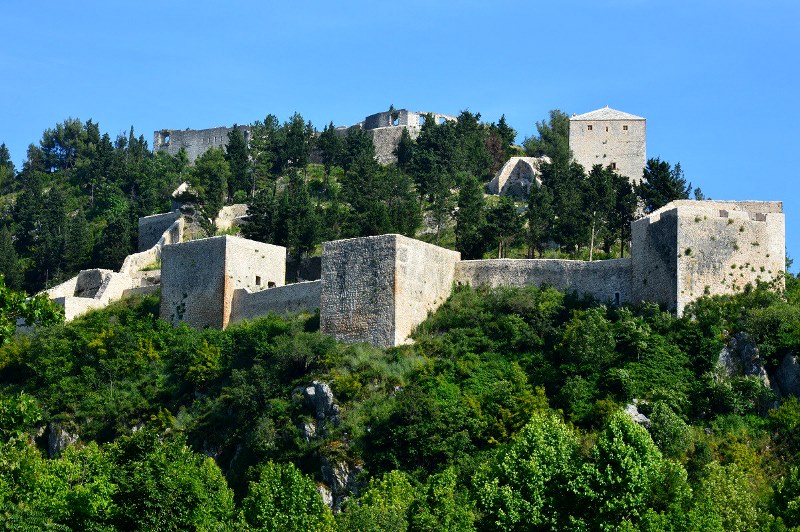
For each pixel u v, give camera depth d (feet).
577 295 448.24
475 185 597.11
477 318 439.63
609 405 387.55
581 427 389.60
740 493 336.90
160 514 313.94
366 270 443.73
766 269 428.15
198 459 372.38
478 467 369.30
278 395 424.05
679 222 426.92
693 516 315.58
